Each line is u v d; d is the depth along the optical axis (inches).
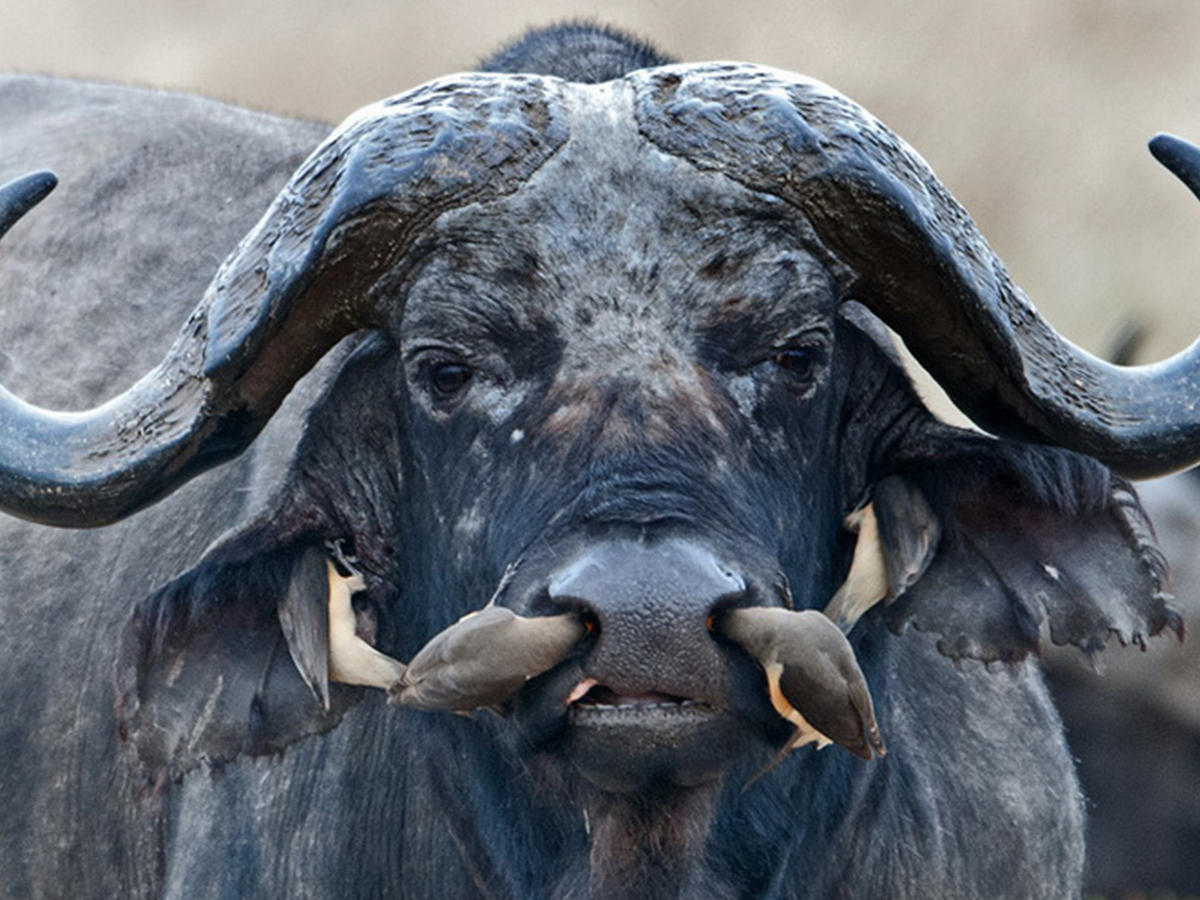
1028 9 2701.8
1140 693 1365.7
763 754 648.4
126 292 946.1
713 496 591.5
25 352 948.6
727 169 627.5
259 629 684.7
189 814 780.6
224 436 660.1
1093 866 1373.0
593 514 580.1
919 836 751.7
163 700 681.0
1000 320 639.1
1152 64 2598.4
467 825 695.7
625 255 620.4
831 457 682.2
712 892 659.4
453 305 629.3
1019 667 731.4
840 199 634.8
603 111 636.1
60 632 894.4
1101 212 2332.7
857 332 687.1
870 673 709.9
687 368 613.9
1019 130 2519.7
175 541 846.5
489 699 577.6
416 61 2950.3
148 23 3110.2
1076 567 695.1
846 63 2682.1
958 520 695.1
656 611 552.4
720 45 2760.8
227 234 944.3
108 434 651.5
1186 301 2132.1
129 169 995.3
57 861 880.3
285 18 3063.5
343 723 746.8
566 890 656.4
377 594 697.0
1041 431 665.6
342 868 737.0
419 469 665.0
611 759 576.4
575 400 608.1
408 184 626.2
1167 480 1392.7
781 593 588.4
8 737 898.7
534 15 2920.8
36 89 1103.6
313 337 657.0
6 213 639.8
